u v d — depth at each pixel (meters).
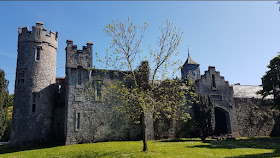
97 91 26.61
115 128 26.14
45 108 26.98
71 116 24.80
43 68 27.56
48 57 28.30
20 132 25.11
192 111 30.44
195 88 31.62
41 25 28.45
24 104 25.89
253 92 37.28
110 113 26.34
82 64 26.55
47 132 26.59
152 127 27.09
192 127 29.16
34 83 26.66
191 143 22.64
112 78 27.41
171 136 28.78
